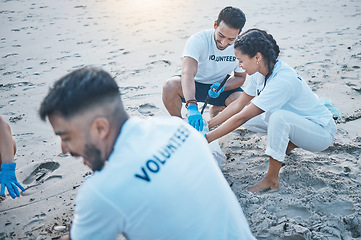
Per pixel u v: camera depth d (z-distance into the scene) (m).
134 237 1.09
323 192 2.43
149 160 1.04
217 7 9.11
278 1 9.37
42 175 2.93
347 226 2.16
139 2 9.97
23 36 7.05
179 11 8.90
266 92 2.39
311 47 5.67
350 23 6.89
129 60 5.56
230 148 3.14
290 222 2.18
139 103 4.10
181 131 1.16
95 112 0.99
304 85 2.52
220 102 3.46
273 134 2.41
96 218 1.02
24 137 3.50
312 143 2.55
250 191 2.52
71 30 7.41
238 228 1.18
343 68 4.71
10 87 4.72
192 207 1.08
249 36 2.35
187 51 3.14
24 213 2.49
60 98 0.98
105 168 1.04
